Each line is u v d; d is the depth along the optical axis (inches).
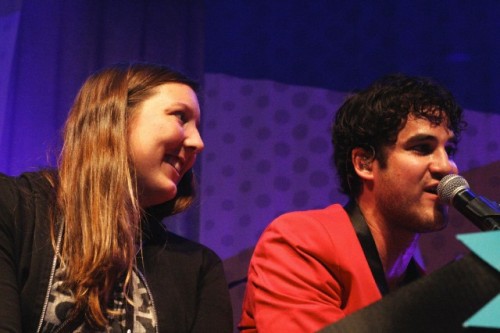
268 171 100.1
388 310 23.3
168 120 48.6
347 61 104.5
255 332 51.1
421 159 49.4
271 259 48.4
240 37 102.7
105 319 42.7
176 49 99.7
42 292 42.7
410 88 51.2
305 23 104.7
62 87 93.4
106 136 47.3
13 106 91.5
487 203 41.8
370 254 50.1
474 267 23.3
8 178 47.0
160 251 49.9
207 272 51.9
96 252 43.4
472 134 104.1
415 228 49.6
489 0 107.0
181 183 53.5
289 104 102.3
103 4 97.4
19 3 94.3
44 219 45.3
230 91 100.9
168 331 46.3
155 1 100.1
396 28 105.8
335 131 55.6
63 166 47.7
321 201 100.7
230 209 97.9
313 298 45.9
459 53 105.7
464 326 22.2
